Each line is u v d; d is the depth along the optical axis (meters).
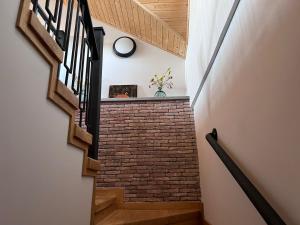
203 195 3.00
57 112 1.16
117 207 3.16
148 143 3.53
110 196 2.97
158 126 3.62
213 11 2.09
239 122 1.58
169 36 4.20
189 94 3.85
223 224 2.02
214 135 2.17
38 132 0.98
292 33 0.96
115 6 4.00
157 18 3.71
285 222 1.03
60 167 1.17
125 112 3.72
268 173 1.19
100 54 2.18
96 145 1.92
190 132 3.55
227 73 1.82
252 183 1.36
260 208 1.12
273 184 1.14
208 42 2.32
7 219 0.76
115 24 4.68
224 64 1.89
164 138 3.55
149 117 3.68
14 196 0.80
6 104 0.77
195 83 3.21
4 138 0.76
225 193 1.95
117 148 3.52
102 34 2.28
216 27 2.01
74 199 1.33
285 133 1.03
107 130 3.62
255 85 1.33
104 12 4.37
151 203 3.17
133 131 3.60
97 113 1.99
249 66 1.40
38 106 0.98
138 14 3.92
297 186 0.94
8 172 0.77
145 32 4.48
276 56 1.09
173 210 3.01
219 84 2.05
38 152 0.97
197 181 3.28
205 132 2.71
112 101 3.79
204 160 2.86
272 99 1.14
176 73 4.70
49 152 1.07
